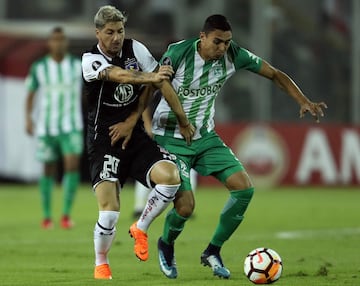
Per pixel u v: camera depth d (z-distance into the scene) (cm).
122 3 7694
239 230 4259
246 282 2534
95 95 2508
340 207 5606
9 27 7538
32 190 6669
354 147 7181
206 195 6462
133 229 2547
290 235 4047
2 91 6650
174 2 7588
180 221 2584
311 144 7094
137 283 2517
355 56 7600
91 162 2561
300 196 6419
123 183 2616
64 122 4400
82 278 2681
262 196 6400
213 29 2550
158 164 2523
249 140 6950
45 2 7825
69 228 4347
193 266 2981
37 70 4528
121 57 2505
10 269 2939
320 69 7606
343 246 3625
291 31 7544
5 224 4553
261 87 7475
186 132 2581
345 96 7638
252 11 7481
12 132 6700
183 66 2609
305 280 2580
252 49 7494
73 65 4525
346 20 7619
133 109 2538
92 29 7562
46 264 3070
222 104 7512
